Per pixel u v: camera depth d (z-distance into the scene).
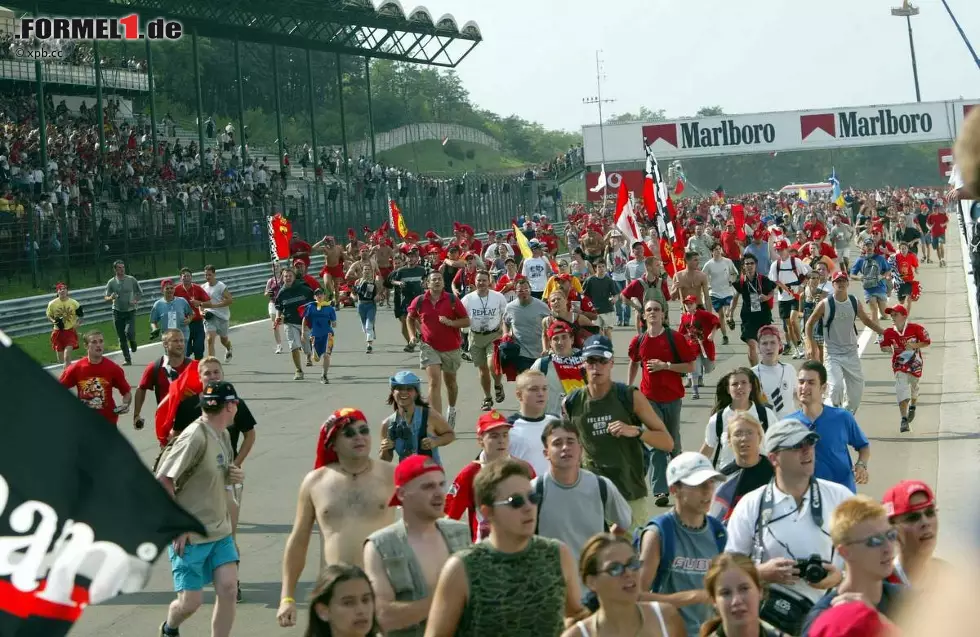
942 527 4.20
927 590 4.17
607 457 23.05
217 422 21.70
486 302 44.56
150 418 48.88
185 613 21.42
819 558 16.02
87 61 163.62
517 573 13.36
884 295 64.50
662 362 31.88
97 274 96.69
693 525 16.59
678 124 188.62
